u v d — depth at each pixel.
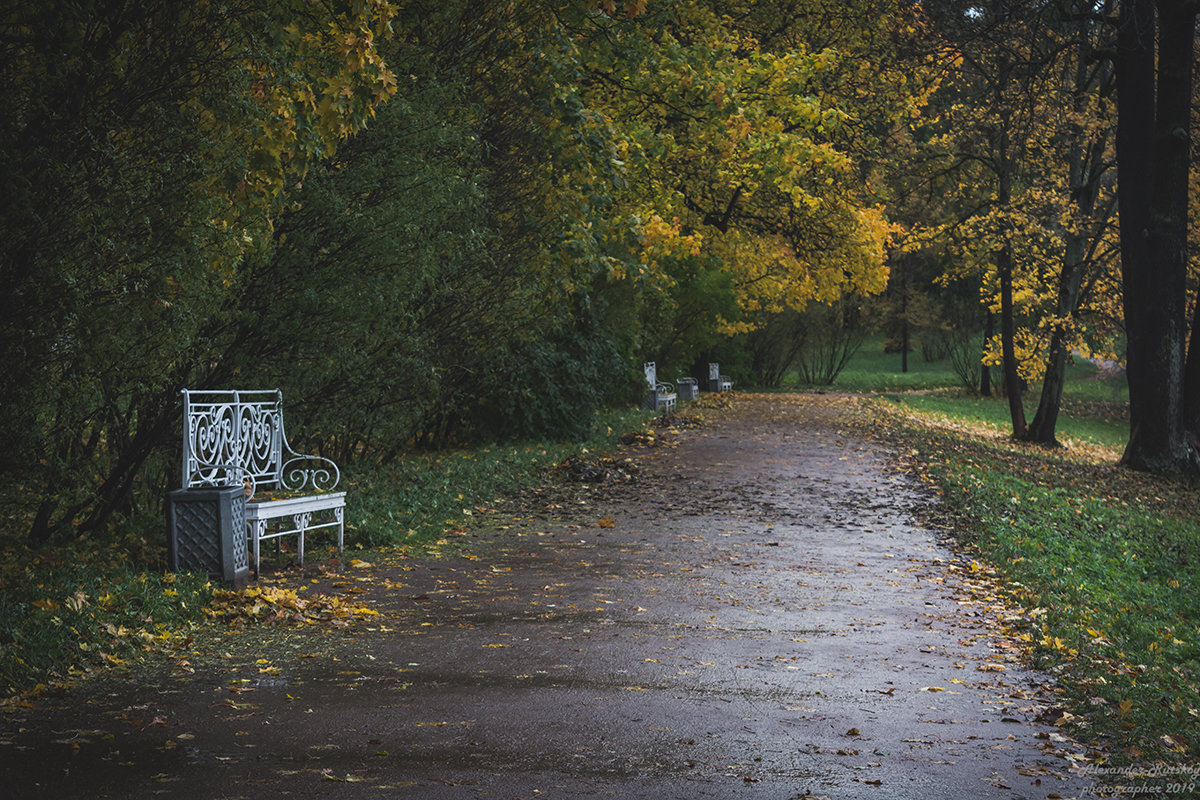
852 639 6.80
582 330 20.83
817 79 22.19
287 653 6.11
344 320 10.13
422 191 10.59
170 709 4.92
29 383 7.17
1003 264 28.30
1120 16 19.69
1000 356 29.28
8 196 6.58
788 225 24.09
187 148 7.27
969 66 24.72
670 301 29.20
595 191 14.36
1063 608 7.89
